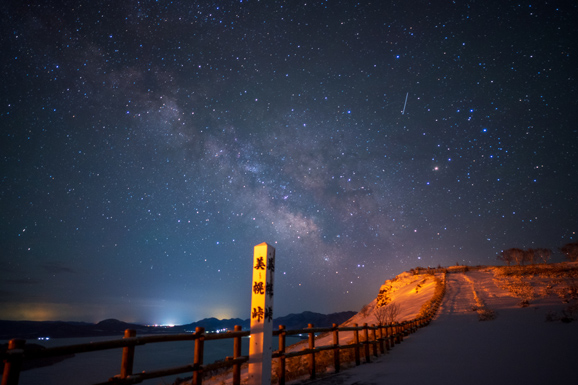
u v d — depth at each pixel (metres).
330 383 6.59
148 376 3.67
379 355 10.39
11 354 2.59
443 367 7.86
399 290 39.75
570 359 8.03
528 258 38.81
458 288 30.16
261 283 5.32
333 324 8.32
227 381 11.16
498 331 13.26
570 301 18.17
